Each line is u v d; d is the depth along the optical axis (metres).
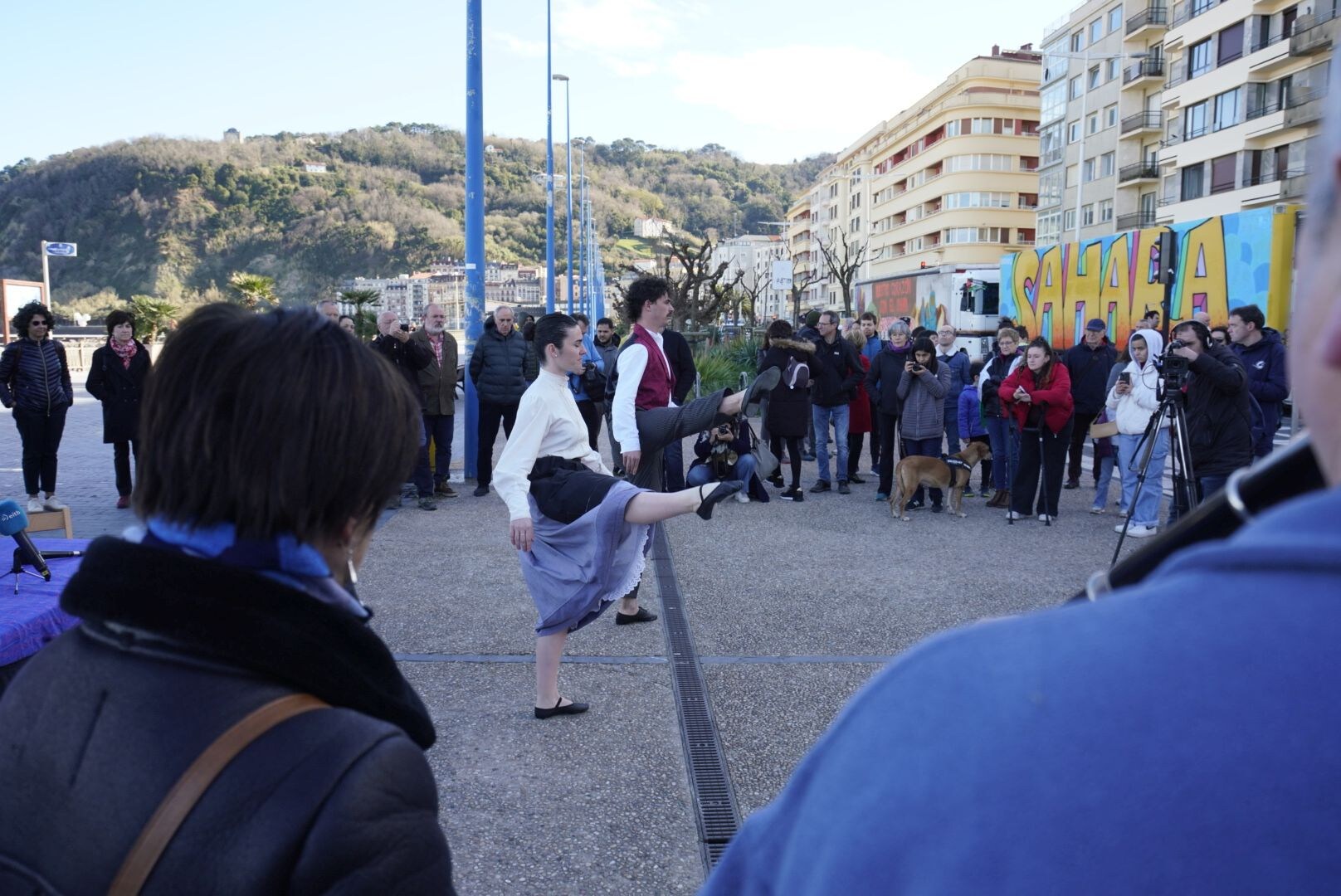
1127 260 16.92
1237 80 38.31
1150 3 46.81
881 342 11.21
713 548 6.96
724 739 3.70
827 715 3.93
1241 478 0.53
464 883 2.74
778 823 0.56
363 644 0.94
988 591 5.84
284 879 0.77
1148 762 0.39
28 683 0.91
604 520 3.52
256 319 0.96
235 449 0.88
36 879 0.83
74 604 0.88
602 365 11.00
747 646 4.78
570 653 4.66
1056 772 0.41
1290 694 0.38
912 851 0.43
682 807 3.18
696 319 23.88
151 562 0.86
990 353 9.13
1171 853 0.38
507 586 5.81
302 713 0.84
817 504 8.87
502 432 13.72
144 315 34.50
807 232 117.12
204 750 0.81
